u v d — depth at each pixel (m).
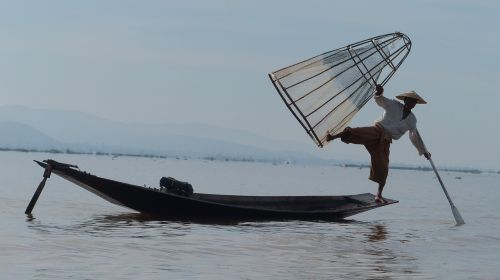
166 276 15.24
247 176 119.00
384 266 17.23
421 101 24.53
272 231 23.52
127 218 26.53
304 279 15.36
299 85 24.09
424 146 26.08
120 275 15.19
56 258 16.89
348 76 24.47
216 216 26.23
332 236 22.64
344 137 24.66
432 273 16.52
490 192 84.69
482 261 18.67
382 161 25.16
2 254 17.14
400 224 28.27
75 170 25.38
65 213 27.80
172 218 26.58
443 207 43.84
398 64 24.84
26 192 40.34
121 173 100.38
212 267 16.50
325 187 79.19
